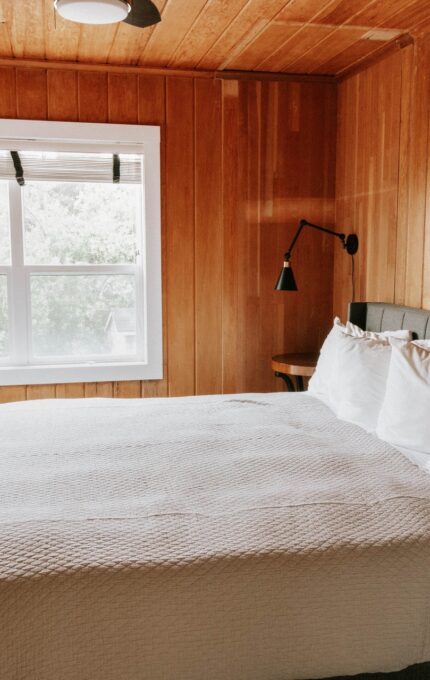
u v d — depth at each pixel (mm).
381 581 1617
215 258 4074
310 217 4172
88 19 2365
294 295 4211
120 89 3820
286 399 3105
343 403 2783
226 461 2197
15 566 1527
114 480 2035
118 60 3688
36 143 3756
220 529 1701
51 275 3977
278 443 2387
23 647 1458
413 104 3238
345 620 1589
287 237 4156
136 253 4078
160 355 4070
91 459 2221
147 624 1501
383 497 1890
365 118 3748
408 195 3311
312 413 2850
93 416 2746
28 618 1469
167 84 3877
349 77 3934
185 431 2541
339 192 4129
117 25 3090
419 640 1624
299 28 3156
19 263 3896
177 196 3979
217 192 4023
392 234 3475
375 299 3689
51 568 1524
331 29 3170
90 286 4039
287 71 3939
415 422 2316
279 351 4219
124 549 1597
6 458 2219
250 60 3703
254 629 1546
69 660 1468
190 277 4055
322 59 3686
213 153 3990
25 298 3930
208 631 1526
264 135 4043
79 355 4078
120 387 4059
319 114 4109
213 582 1548
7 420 2660
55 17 2969
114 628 1488
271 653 1554
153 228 3957
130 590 1511
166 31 3189
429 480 2035
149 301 4012
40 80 3715
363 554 1637
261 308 4176
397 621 1613
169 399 3098
